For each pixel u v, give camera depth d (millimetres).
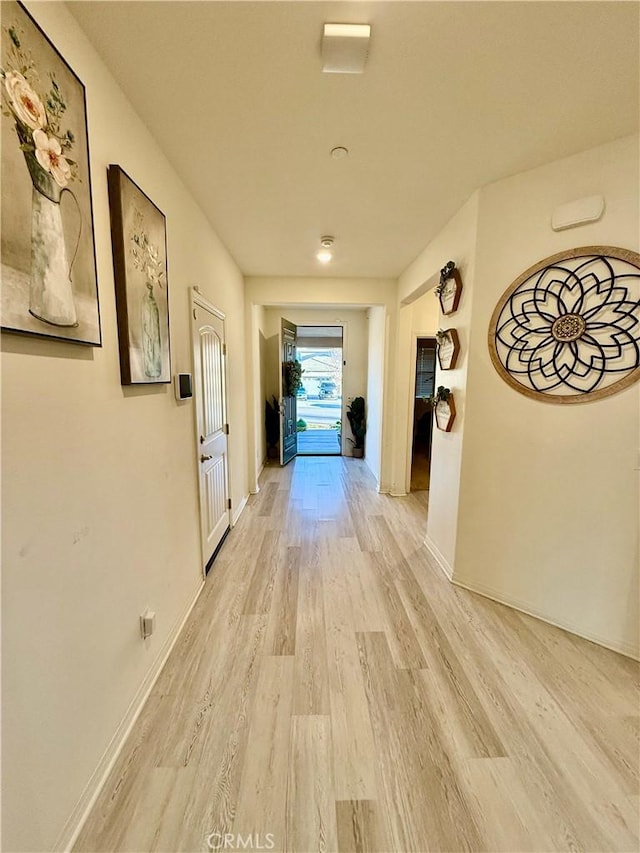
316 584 2406
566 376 1892
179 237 1998
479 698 1538
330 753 1302
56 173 958
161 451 1720
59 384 999
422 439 6129
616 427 1765
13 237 811
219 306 2889
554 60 1247
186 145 1726
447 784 1208
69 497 1042
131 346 1364
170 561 1829
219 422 2900
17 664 856
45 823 948
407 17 1107
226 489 3141
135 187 1394
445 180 2045
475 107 1487
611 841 1061
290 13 1098
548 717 1454
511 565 2156
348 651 1802
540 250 1927
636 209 1653
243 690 1566
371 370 5305
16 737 855
